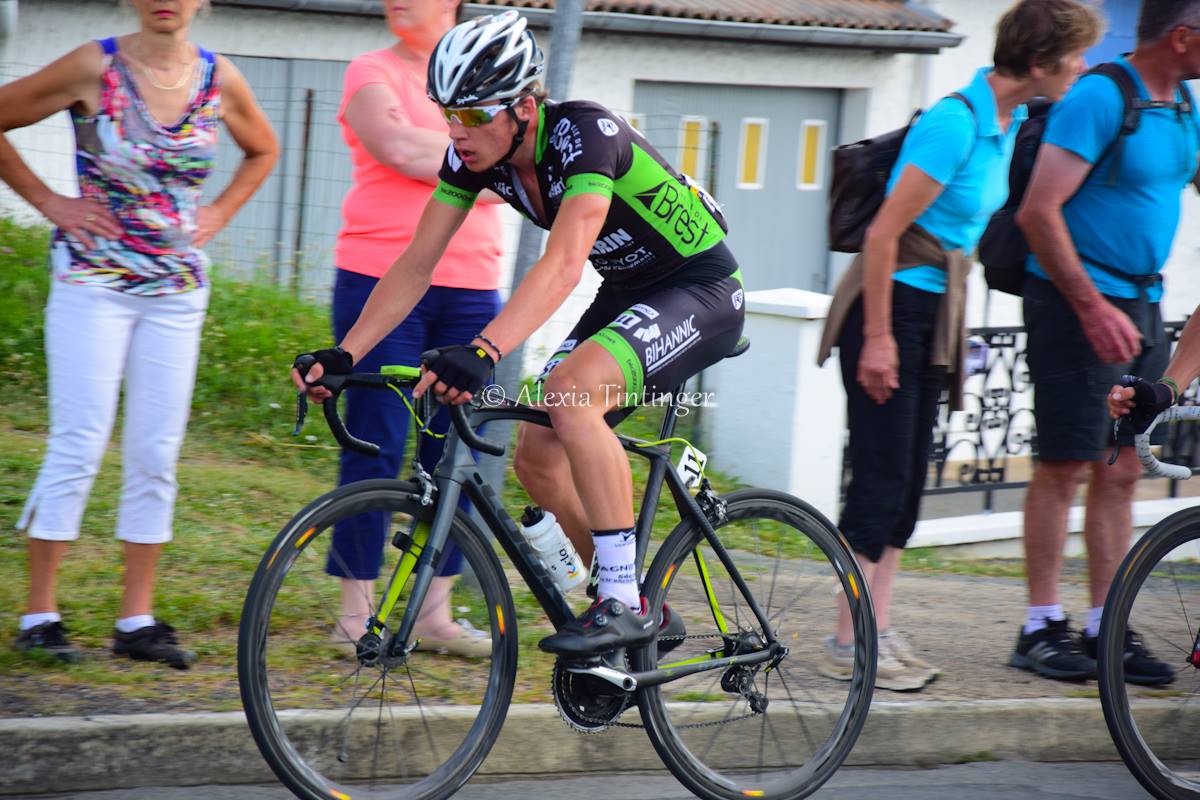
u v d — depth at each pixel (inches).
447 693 417.7
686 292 421.4
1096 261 523.5
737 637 448.5
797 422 842.2
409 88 494.3
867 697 463.8
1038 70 479.2
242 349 925.2
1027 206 507.5
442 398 365.4
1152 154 509.0
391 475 503.5
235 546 622.2
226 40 1179.9
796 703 457.4
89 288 446.0
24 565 555.2
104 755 400.2
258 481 746.8
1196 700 472.4
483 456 565.3
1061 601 717.9
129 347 459.8
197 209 472.4
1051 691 519.2
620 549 403.2
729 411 875.4
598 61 1337.4
